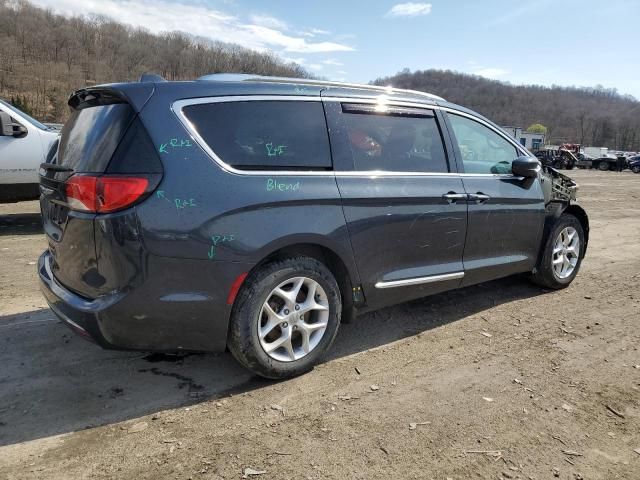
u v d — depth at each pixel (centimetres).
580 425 279
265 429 268
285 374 315
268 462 242
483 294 502
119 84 290
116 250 262
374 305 357
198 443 255
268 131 306
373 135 354
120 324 269
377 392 308
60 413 279
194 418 277
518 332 408
